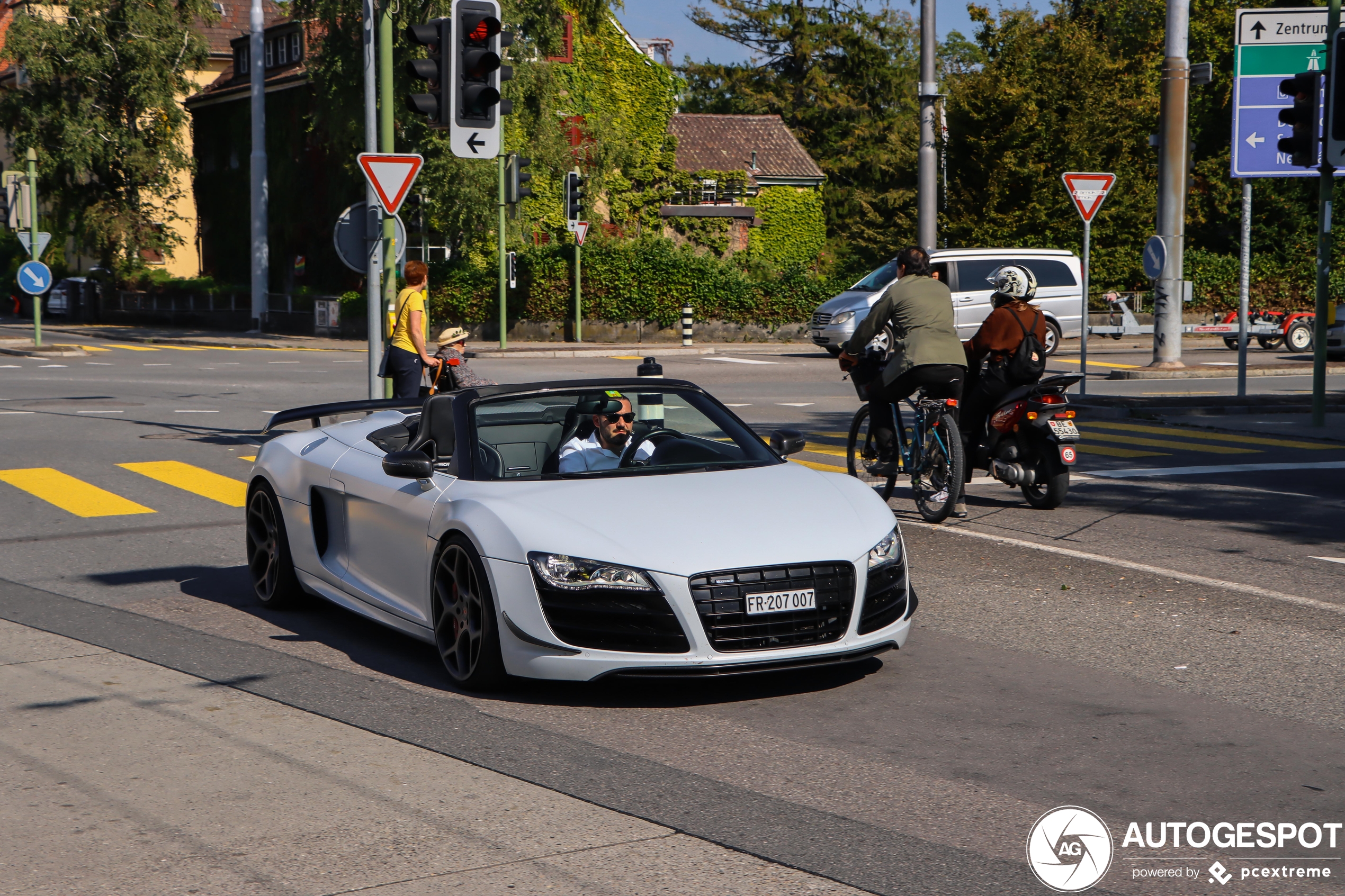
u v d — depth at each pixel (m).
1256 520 9.91
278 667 6.17
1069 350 32.09
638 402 6.61
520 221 37.94
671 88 45.81
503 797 4.41
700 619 5.25
